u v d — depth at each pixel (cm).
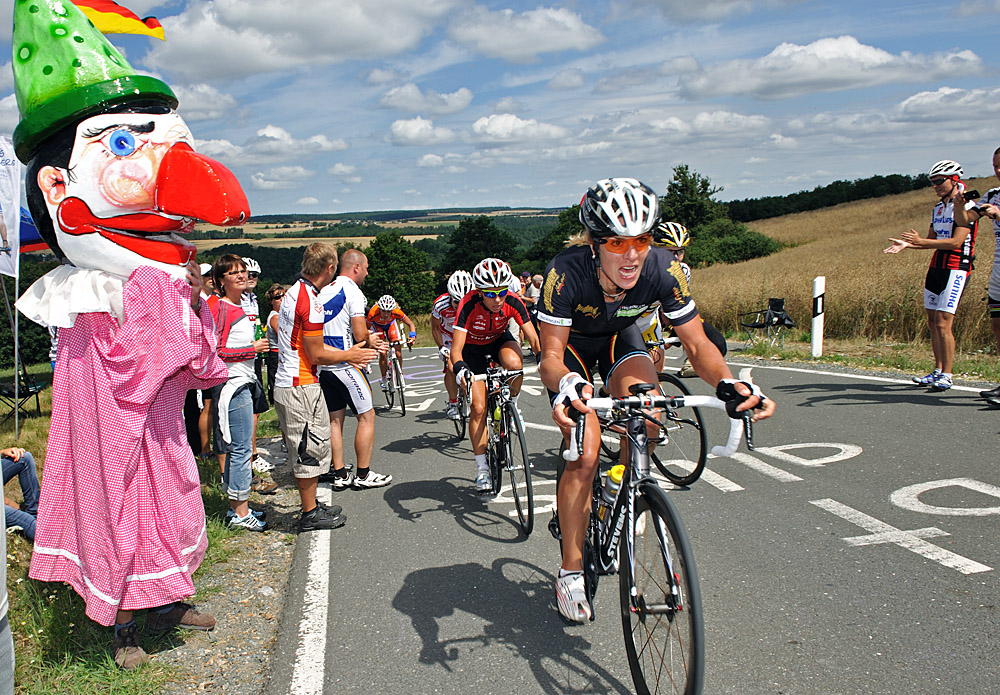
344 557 387
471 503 472
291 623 312
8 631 181
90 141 255
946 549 335
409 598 331
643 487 231
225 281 439
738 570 333
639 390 238
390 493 506
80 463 265
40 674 268
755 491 441
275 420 848
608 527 258
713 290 1606
